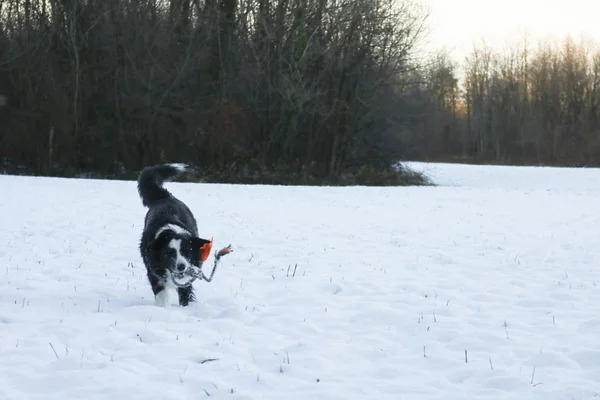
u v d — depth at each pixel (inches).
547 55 3075.8
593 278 389.4
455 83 3184.1
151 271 317.4
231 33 1493.6
